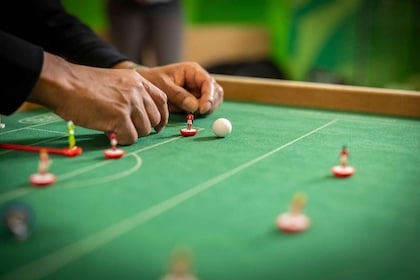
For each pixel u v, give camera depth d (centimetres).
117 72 96
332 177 76
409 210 63
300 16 331
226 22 335
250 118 123
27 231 54
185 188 69
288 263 49
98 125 90
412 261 50
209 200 65
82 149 90
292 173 77
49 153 87
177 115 125
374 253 52
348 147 95
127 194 66
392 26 319
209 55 339
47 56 89
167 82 123
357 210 63
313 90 138
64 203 63
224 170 78
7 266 47
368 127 114
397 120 123
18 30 135
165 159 84
